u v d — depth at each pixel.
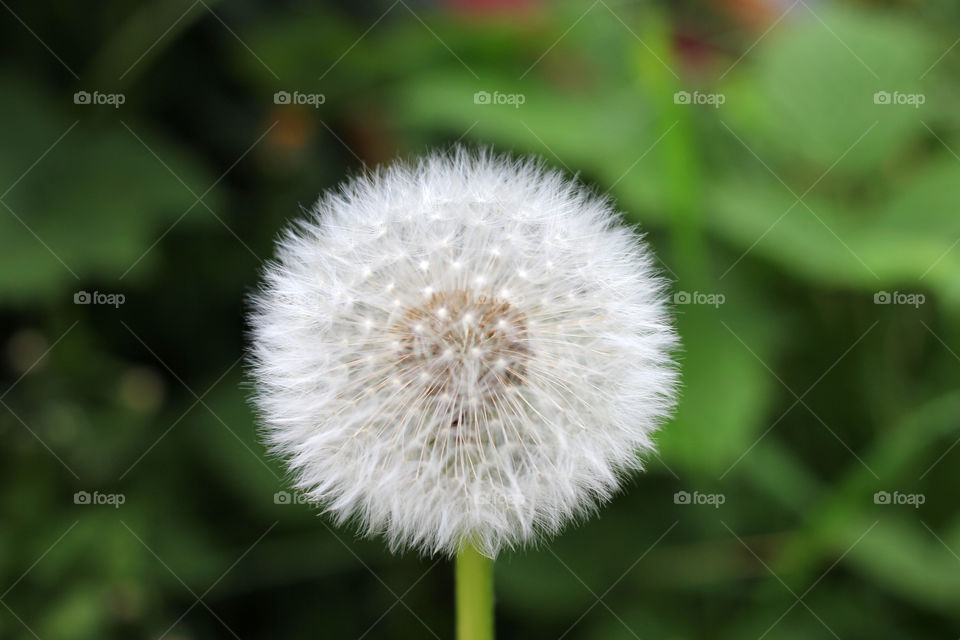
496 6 0.27
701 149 0.25
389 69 0.26
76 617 0.21
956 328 0.23
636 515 0.22
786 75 0.24
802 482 0.22
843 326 0.23
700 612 0.22
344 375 0.17
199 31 0.25
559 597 0.22
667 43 0.24
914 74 0.24
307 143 0.26
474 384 0.17
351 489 0.17
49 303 0.23
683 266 0.22
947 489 0.22
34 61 0.24
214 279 0.24
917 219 0.23
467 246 0.17
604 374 0.17
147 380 0.24
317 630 0.23
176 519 0.23
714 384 0.21
